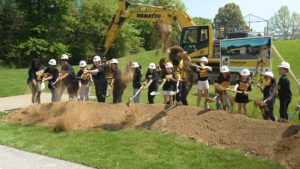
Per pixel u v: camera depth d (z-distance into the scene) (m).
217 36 23.61
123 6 25.08
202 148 8.45
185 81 11.62
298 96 17.72
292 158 7.59
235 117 9.20
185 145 8.62
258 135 8.46
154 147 8.62
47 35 53.44
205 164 7.56
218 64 22.39
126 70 12.54
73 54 58.97
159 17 24.31
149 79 12.05
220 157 7.89
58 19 53.91
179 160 7.80
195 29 23.02
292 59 33.81
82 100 12.84
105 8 58.81
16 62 50.97
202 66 12.10
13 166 7.60
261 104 10.32
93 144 9.02
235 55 20.20
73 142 9.25
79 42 58.91
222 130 8.98
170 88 10.98
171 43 13.02
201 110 9.84
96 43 59.94
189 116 9.80
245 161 7.64
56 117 11.41
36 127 11.07
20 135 10.10
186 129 9.44
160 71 12.65
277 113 13.22
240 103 10.69
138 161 7.77
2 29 50.38
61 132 10.35
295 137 8.05
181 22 23.77
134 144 8.86
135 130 10.00
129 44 60.25
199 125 9.38
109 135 9.66
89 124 10.62
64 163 7.79
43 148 8.81
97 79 12.26
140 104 10.95
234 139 8.59
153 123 10.06
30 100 17.50
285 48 37.88
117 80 12.22
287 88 10.21
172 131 9.57
